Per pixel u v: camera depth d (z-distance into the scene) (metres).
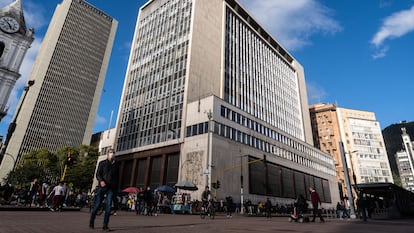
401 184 141.12
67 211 15.41
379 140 87.75
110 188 6.03
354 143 84.69
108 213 5.76
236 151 38.56
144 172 42.81
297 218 13.97
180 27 50.66
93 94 129.62
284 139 53.19
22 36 67.38
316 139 89.50
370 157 84.06
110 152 6.21
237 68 55.44
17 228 5.24
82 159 70.94
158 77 50.03
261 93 61.12
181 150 38.00
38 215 9.70
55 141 111.50
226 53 53.59
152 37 57.66
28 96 109.12
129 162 47.34
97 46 136.50
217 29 53.34
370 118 90.88
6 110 60.81
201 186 32.53
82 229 5.68
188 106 40.72
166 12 57.25
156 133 43.97
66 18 127.44
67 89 120.69
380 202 24.22
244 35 62.66
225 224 10.06
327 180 65.12
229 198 31.45
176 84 44.91
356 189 25.61
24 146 102.38
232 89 51.69
